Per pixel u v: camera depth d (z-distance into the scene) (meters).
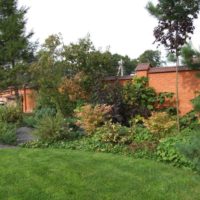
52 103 15.66
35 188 6.29
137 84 14.38
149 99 14.20
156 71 14.55
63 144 10.17
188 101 13.82
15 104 16.00
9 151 9.32
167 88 14.35
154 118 9.93
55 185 6.43
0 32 24.23
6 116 14.22
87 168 7.46
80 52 15.96
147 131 10.00
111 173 7.12
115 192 6.10
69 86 15.21
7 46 23.81
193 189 6.22
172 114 13.76
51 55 16.17
